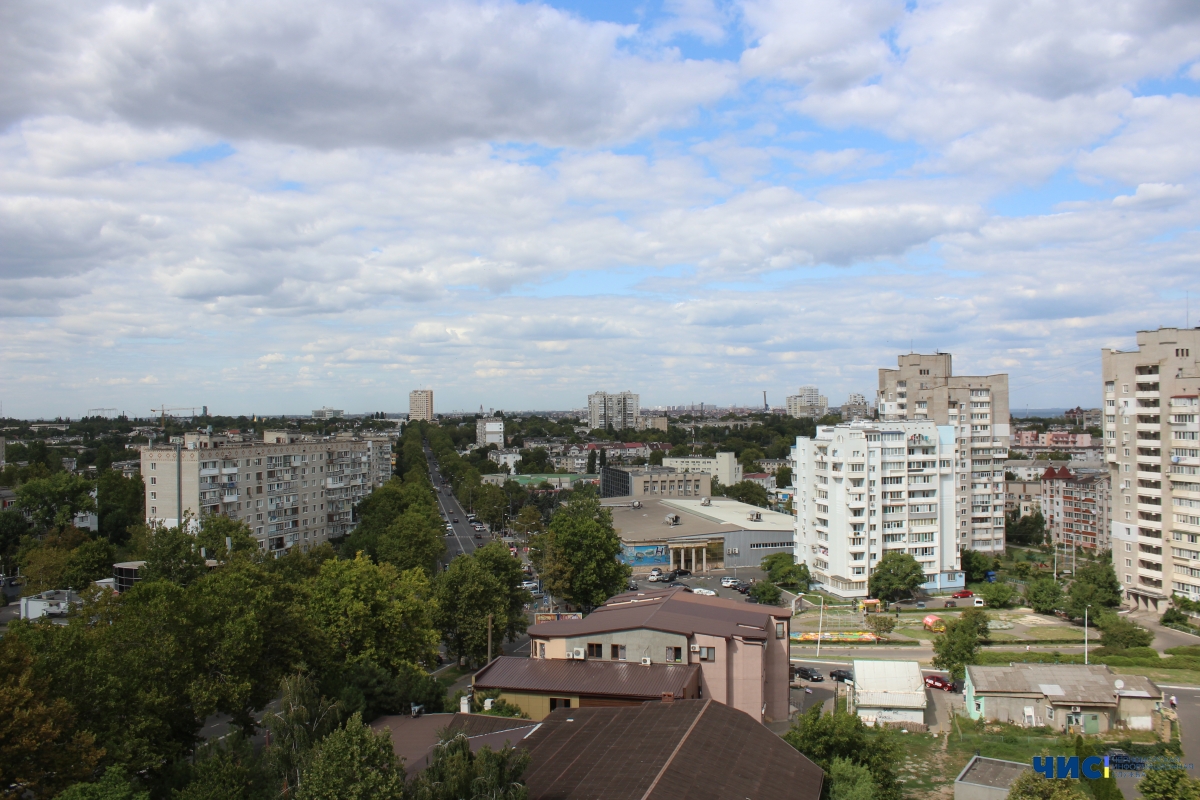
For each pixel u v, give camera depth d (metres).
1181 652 113.81
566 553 131.12
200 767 47.03
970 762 71.06
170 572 102.38
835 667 110.44
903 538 163.50
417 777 40.38
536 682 73.06
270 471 170.12
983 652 113.06
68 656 55.88
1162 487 147.12
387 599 87.88
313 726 46.72
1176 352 146.75
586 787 47.00
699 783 47.56
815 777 53.66
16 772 44.34
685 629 75.75
